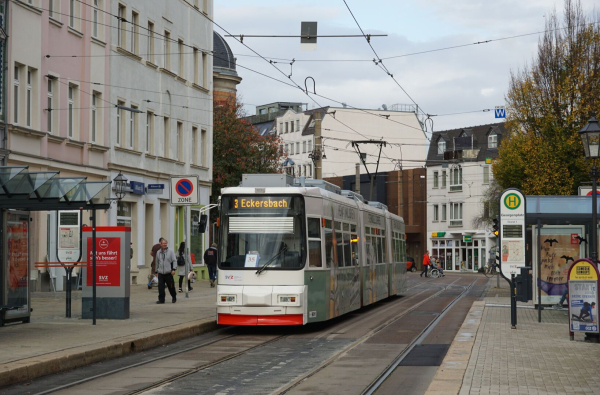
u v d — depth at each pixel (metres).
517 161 38.41
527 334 17.72
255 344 17.11
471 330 18.52
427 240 92.69
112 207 35.31
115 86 35.88
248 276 19.09
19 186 17.28
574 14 38.16
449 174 89.81
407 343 17.34
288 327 21.05
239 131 58.25
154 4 40.09
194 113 45.59
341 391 11.45
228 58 71.00
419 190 93.38
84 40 32.97
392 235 32.94
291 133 112.69
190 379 12.48
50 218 30.27
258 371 13.32
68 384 11.91
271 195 19.48
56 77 30.77
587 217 23.28
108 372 13.09
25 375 12.19
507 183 39.47
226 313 19.08
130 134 37.66
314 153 42.72
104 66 34.75
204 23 47.22
